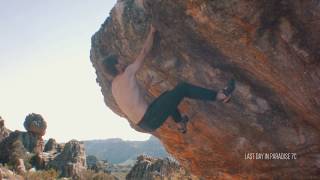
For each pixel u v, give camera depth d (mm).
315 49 5590
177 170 34844
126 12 8023
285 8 5500
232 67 6996
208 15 6039
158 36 7316
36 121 49500
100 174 45469
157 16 6824
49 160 46250
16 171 36906
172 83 7809
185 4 6188
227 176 8547
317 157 7062
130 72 5988
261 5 5520
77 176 43938
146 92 8398
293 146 7148
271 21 5723
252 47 6160
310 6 5270
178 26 6730
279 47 5906
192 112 8031
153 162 37781
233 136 7715
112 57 6234
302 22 5480
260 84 7012
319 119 6516
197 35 6699
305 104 6457
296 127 7039
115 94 6027
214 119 7797
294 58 5875
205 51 6980
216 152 8312
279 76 6391
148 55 7773
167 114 5828
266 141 7398
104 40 8969
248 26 5836
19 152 42281
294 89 6395
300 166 7312
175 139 8898
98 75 10273
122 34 8281
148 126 5812
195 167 9125
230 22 5922
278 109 7137
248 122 7410
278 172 7625
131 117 5898
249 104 7293
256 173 7941
